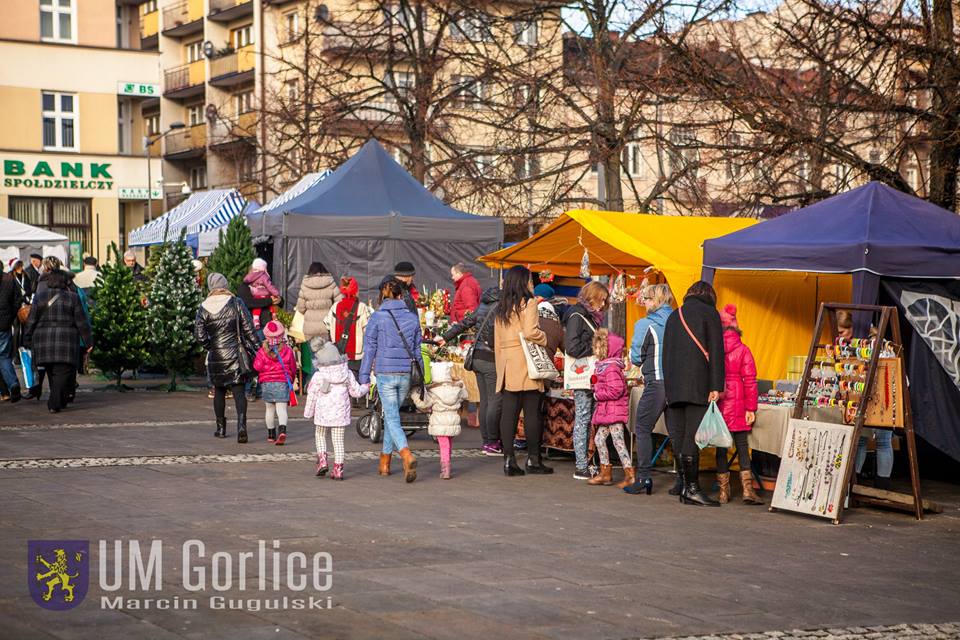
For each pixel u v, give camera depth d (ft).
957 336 36.50
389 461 38.42
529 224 94.73
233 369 45.32
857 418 32.96
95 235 154.81
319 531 28.07
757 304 44.52
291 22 161.38
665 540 28.66
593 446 40.06
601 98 80.69
